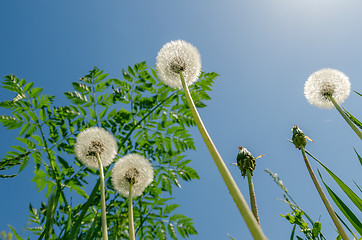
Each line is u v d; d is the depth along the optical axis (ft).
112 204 1.54
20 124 1.55
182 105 1.88
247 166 0.84
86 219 1.45
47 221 0.99
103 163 0.94
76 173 1.55
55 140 1.60
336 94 1.21
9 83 1.59
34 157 1.50
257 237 0.30
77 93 1.73
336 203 0.78
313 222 0.91
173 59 0.80
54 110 1.66
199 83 1.88
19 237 1.12
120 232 1.24
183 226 1.65
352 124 0.91
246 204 0.33
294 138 1.01
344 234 0.72
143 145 1.78
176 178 1.72
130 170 0.87
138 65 1.91
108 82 1.84
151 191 1.66
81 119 1.70
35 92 1.65
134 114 1.82
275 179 1.01
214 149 0.44
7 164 1.38
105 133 0.97
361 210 0.71
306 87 1.28
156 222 1.64
